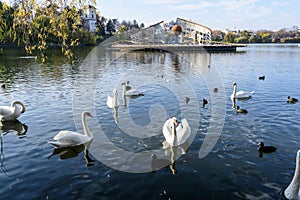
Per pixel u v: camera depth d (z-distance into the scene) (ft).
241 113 46.80
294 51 238.48
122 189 23.79
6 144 33.81
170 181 24.99
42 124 41.27
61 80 81.66
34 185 24.34
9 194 22.94
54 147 32.96
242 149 31.76
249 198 22.36
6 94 61.87
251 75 96.63
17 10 35.70
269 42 466.29
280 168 27.12
